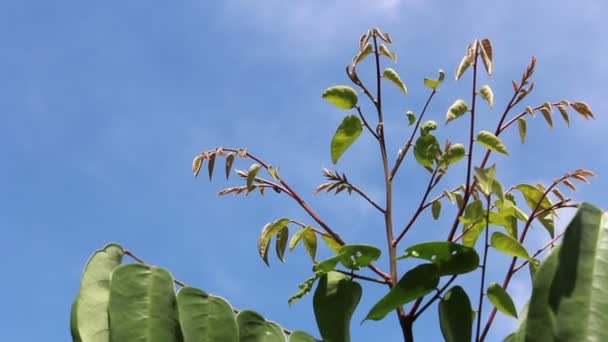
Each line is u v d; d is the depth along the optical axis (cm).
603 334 132
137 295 139
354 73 159
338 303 149
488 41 154
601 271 134
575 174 154
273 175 159
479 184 147
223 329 140
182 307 140
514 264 150
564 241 136
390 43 160
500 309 145
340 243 157
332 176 157
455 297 146
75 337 139
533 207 157
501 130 156
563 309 134
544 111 156
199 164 159
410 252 146
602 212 137
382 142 158
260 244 157
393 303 147
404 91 158
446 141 154
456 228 153
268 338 141
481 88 153
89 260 142
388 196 156
